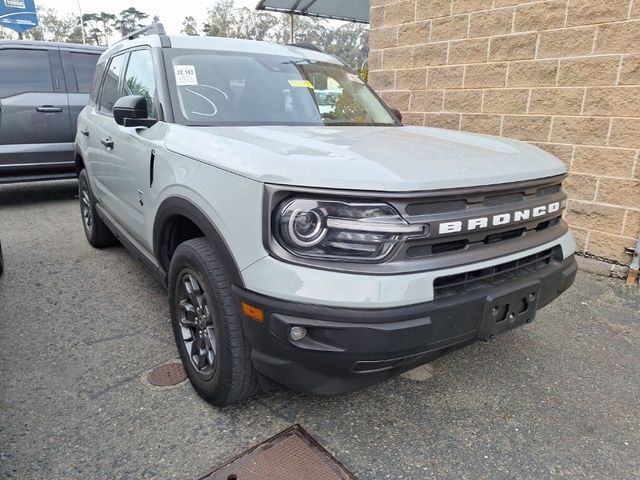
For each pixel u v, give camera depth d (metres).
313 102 3.40
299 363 1.98
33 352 3.04
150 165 2.92
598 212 4.53
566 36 4.50
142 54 3.51
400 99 6.18
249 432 2.35
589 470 2.17
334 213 1.88
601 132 4.41
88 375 2.81
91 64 7.21
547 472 2.15
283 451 2.22
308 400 2.61
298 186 1.90
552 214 2.51
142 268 4.52
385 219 1.88
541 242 2.40
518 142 3.02
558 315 3.66
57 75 6.91
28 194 8.00
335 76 3.79
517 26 4.84
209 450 2.23
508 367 2.97
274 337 1.96
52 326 3.39
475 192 2.06
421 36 5.77
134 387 2.70
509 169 2.29
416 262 1.93
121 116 2.96
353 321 1.84
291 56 3.74
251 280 2.00
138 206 3.23
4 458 2.16
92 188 4.57
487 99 5.24
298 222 1.90
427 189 1.92
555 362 3.03
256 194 1.98
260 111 3.13
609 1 4.17
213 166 2.27
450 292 2.04
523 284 2.24
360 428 2.40
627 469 2.18
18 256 4.85
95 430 2.35
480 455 2.24
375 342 1.85
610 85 4.29
